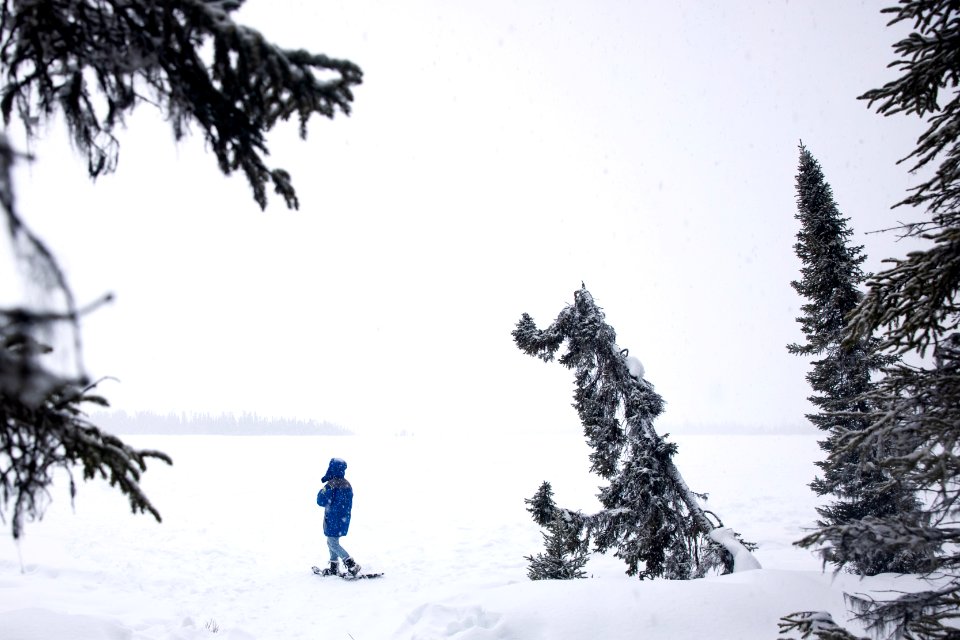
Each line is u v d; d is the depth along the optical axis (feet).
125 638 20.95
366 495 85.40
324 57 9.12
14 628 18.49
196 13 8.11
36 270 5.03
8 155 5.03
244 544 48.73
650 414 29.58
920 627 12.47
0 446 7.95
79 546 39.73
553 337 31.45
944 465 12.35
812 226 42.09
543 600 21.98
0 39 8.58
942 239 12.77
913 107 15.16
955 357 13.73
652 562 28.07
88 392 8.55
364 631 24.98
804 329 41.93
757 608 19.42
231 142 9.44
